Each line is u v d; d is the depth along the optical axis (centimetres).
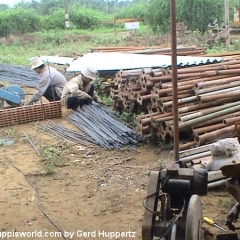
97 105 785
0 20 2748
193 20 2062
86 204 460
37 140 669
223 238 357
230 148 311
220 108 587
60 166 564
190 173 311
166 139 619
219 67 674
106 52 1088
